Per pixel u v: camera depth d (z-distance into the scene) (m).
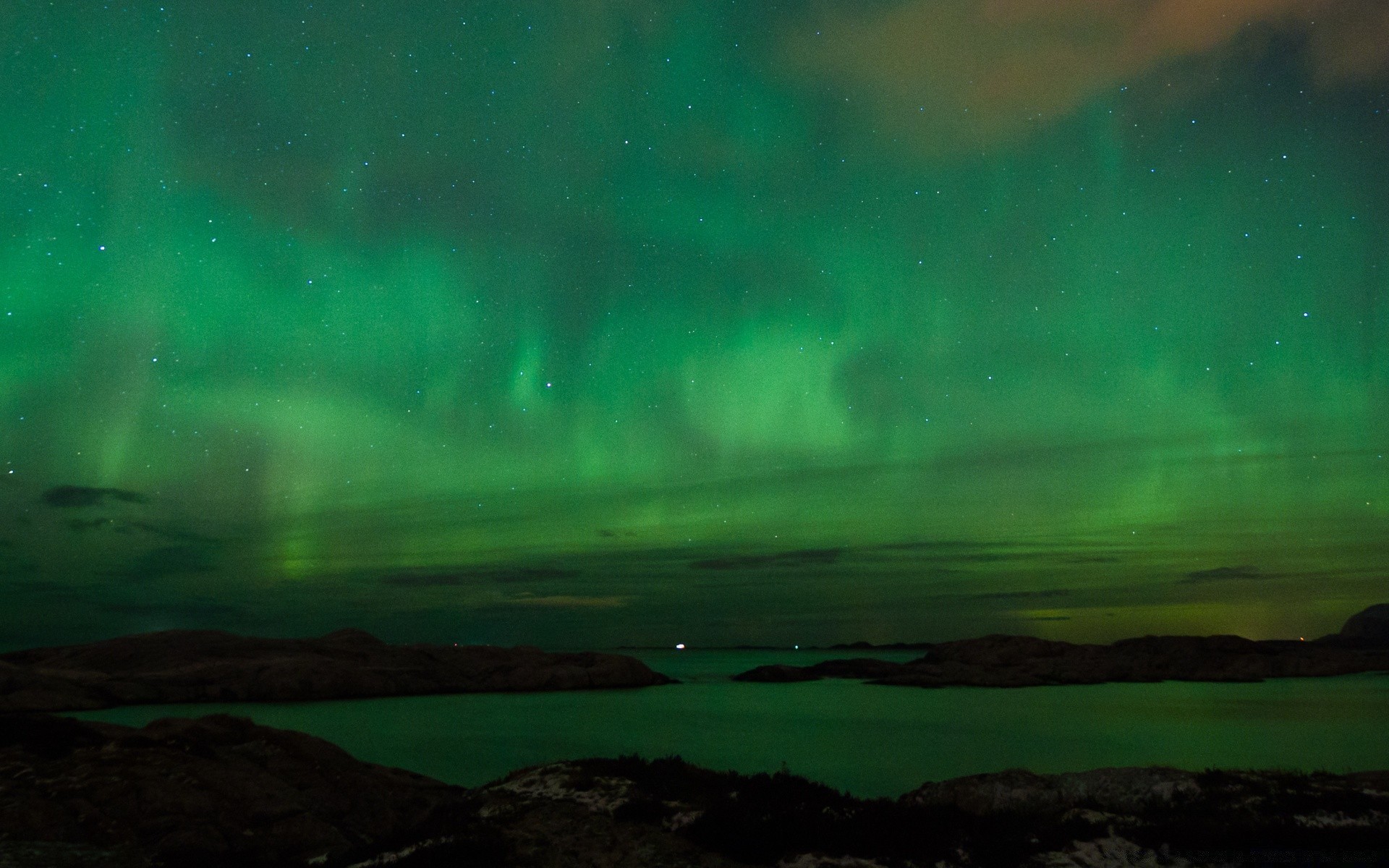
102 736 19.86
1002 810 13.48
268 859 14.90
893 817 12.78
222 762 18.61
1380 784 14.62
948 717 46.81
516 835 13.11
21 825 14.55
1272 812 13.00
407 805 19.11
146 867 13.73
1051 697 59.47
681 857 12.00
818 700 58.09
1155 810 13.55
